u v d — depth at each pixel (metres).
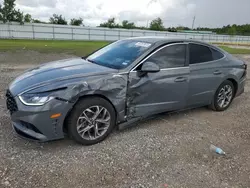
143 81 3.65
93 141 3.40
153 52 3.83
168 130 4.03
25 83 3.23
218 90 4.86
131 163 3.02
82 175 2.74
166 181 2.72
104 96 3.37
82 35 45.72
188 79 4.20
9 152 3.10
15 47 17.44
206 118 4.68
